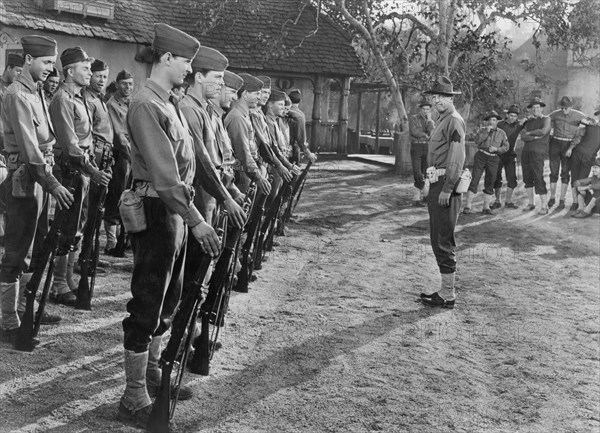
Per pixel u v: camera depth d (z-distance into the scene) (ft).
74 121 19.17
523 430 14.44
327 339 19.25
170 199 12.42
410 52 77.61
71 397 13.89
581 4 70.69
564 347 19.93
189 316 12.66
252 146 23.81
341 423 14.10
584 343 20.39
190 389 14.90
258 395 15.14
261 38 74.84
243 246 23.29
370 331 20.27
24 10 58.85
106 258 26.20
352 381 16.34
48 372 15.01
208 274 16.71
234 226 15.72
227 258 15.67
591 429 14.66
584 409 15.71
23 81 16.39
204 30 72.33
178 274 14.12
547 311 23.65
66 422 12.84
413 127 46.68
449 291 23.41
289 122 34.76
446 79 22.82
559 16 70.64
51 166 16.97
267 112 30.22
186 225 13.62
